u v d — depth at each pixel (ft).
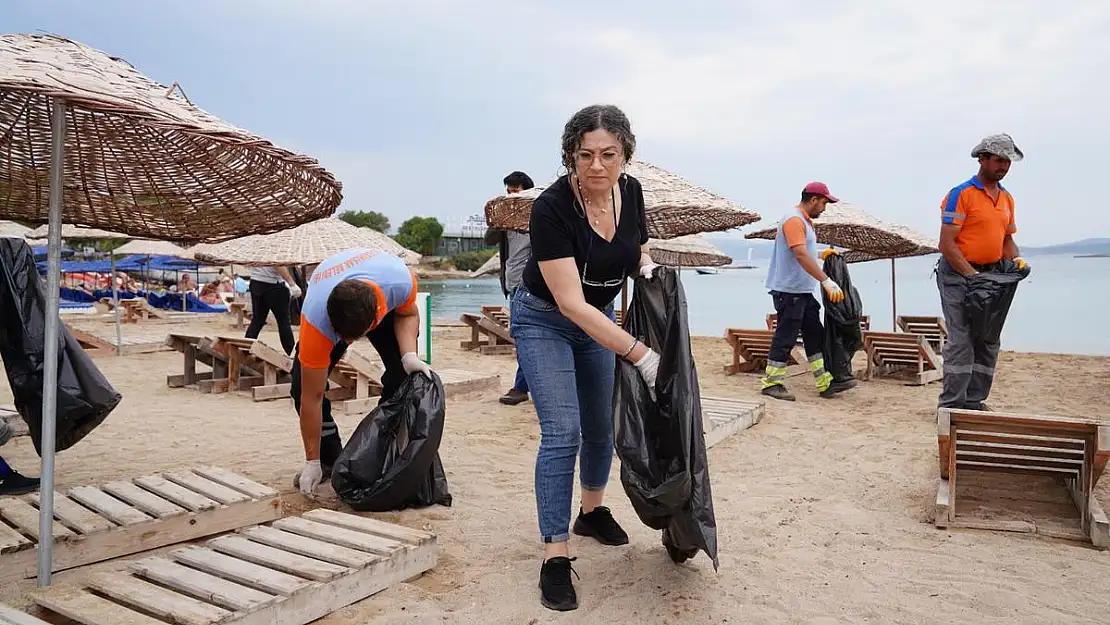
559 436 10.48
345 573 10.12
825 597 10.57
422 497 14.44
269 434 20.77
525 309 10.86
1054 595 10.62
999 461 14.64
